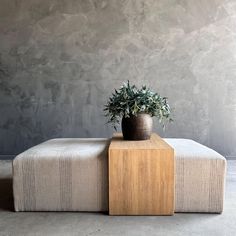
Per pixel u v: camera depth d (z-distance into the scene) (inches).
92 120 142.0
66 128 142.8
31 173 77.5
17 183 77.9
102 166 77.2
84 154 78.3
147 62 139.1
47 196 78.0
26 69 140.9
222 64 137.5
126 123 90.3
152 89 139.8
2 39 139.9
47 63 140.4
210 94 138.9
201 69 138.3
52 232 67.3
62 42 139.6
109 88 140.8
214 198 77.0
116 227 69.5
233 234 66.1
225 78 137.9
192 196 77.1
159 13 137.2
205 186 76.8
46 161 77.2
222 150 140.6
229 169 123.8
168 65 138.8
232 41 136.4
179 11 136.8
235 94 138.3
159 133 140.8
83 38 139.2
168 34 137.8
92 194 77.9
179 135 140.8
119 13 137.8
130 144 82.0
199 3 136.0
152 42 138.4
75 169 77.3
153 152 74.5
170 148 75.0
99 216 75.8
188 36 137.3
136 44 138.7
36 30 139.3
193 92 139.3
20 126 143.2
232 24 135.8
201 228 68.9
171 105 139.9
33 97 141.9
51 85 141.2
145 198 75.5
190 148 84.1
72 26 138.9
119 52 139.3
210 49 137.3
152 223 71.5
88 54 139.7
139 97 88.7
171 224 71.0
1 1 138.4
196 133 140.6
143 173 74.9
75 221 72.9
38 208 78.4
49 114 142.4
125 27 138.3
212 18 136.2
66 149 83.3
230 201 86.8
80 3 137.7
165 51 138.4
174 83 139.3
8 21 139.1
